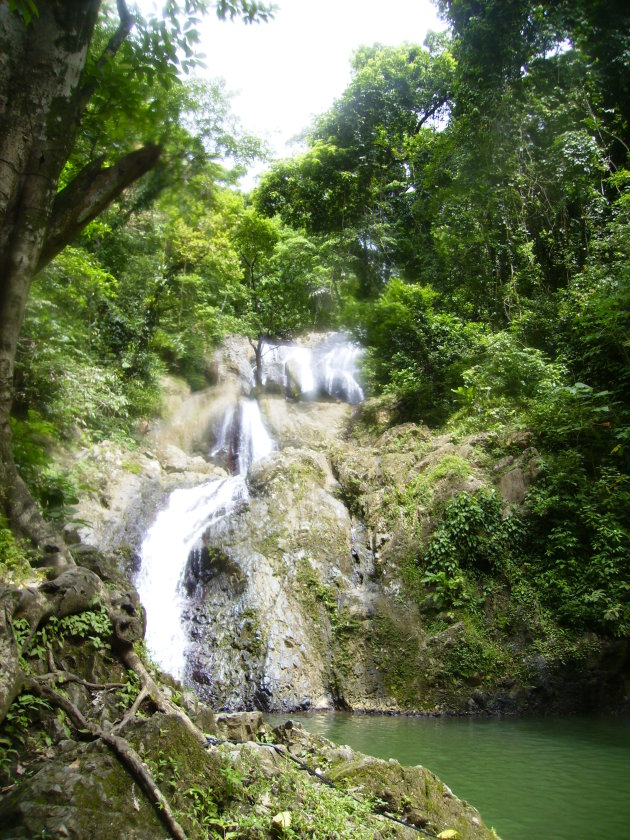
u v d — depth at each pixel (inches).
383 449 608.7
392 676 442.0
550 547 462.9
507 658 434.3
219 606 483.5
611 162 734.5
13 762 142.5
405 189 1169.4
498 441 539.5
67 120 222.2
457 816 190.4
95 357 676.7
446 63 1168.2
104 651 186.9
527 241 756.6
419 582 479.8
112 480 573.0
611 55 737.0
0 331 209.5
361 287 1100.5
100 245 717.9
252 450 802.2
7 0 197.0
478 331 714.8
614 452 487.5
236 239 917.2
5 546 193.6
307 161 1178.6
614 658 417.7
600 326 572.1
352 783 184.1
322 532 525.7
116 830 120.6
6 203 209.6
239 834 140.7
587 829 218.7
